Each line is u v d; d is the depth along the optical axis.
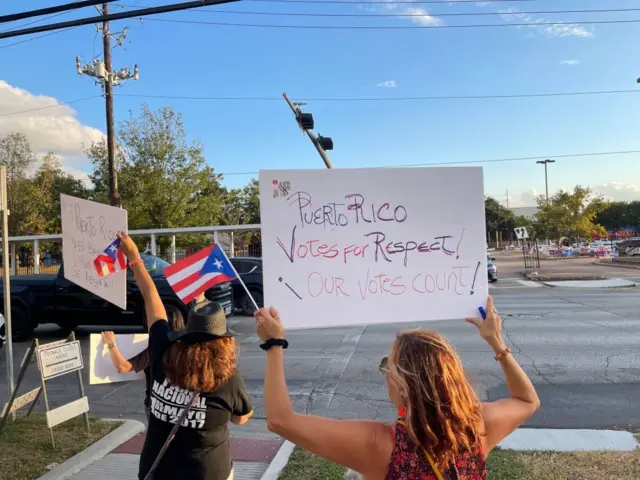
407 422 1.62
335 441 1.69
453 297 2.59
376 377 7.37
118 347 4.05
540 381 6.85
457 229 2.62
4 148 35.41
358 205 2.57
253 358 8.91
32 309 10.80
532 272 27.88
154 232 19.84
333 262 2.53
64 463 4.44
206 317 2.37
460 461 1.62
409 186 2.60
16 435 5.03
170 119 26.95
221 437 2.43
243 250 33.53
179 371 2.33
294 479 4.04
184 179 27.38
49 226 37.75
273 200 2.51
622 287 20.14
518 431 5.07
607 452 4.45
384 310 2.55
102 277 3.22
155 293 2.89
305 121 13.99
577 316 12.23
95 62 19.89
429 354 1.68
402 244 2.58
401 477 1.60
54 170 40.84
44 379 4.84
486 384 6.79
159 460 2.33
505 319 12.03
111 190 20.67
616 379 6.87
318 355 8.85
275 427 1.75
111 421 5.56
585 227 48.09
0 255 21.97
